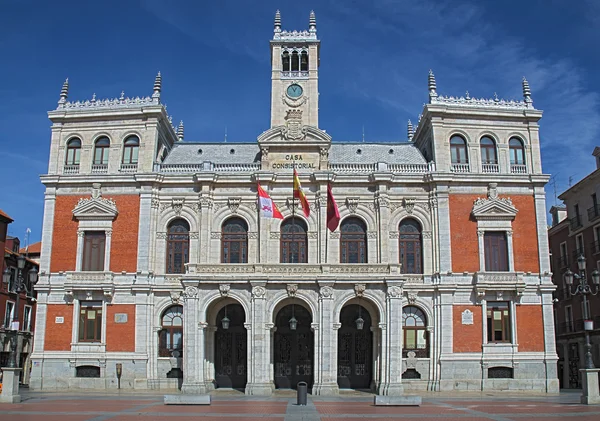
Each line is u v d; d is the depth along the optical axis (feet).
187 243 172.14
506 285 165.07
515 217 171.94
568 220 224.53
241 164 177.06
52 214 172.86
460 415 97.86
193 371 146.51
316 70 191.42
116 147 177.37
